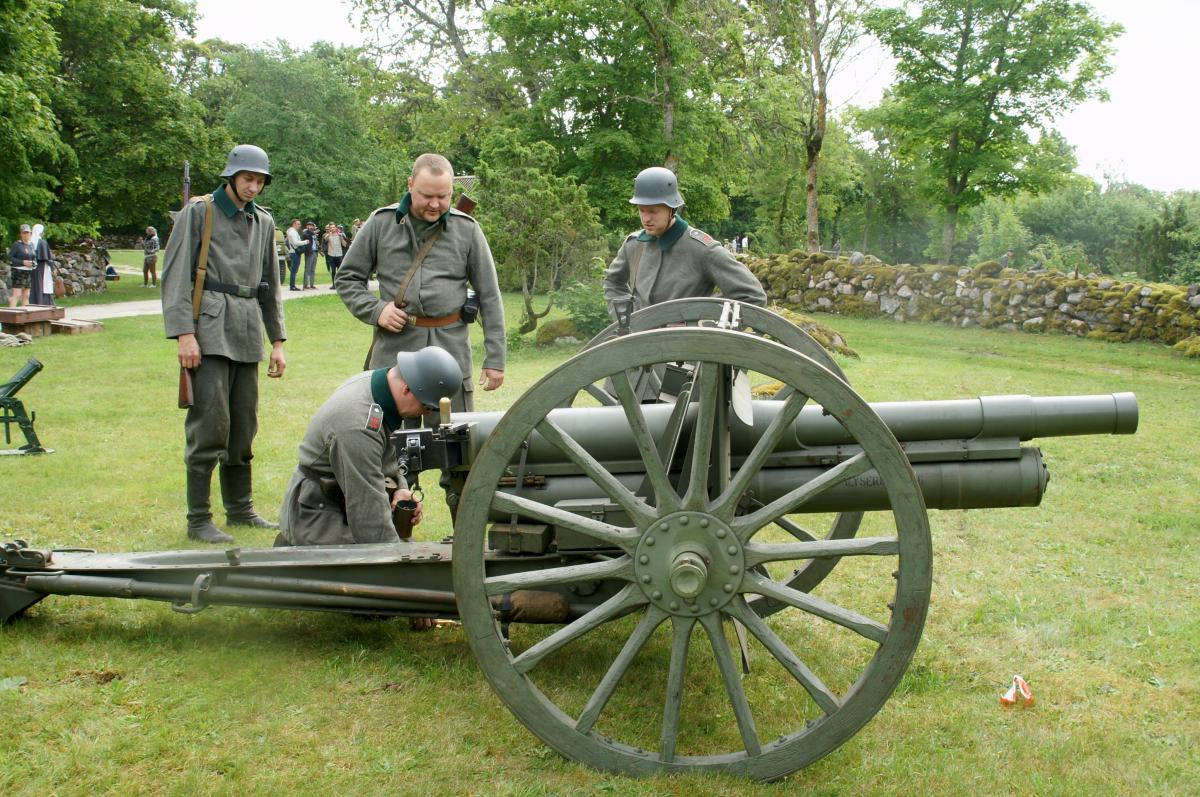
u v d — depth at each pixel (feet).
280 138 142.61
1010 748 8.91
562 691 9.84
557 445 8.00
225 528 14.92
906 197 143.23
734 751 8.80
